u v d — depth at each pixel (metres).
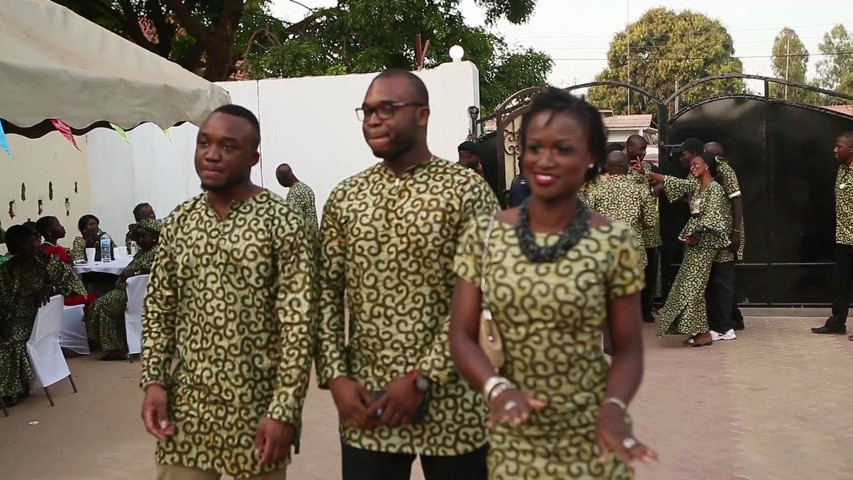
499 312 2.11
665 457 4.58
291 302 2.63
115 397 6.36
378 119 2.62
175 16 15.11
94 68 5.32
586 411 2.14
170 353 2.83
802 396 5.73
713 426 5.12
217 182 2.65
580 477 2.14
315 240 2.79
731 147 8.99
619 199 7.49
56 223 8.55
